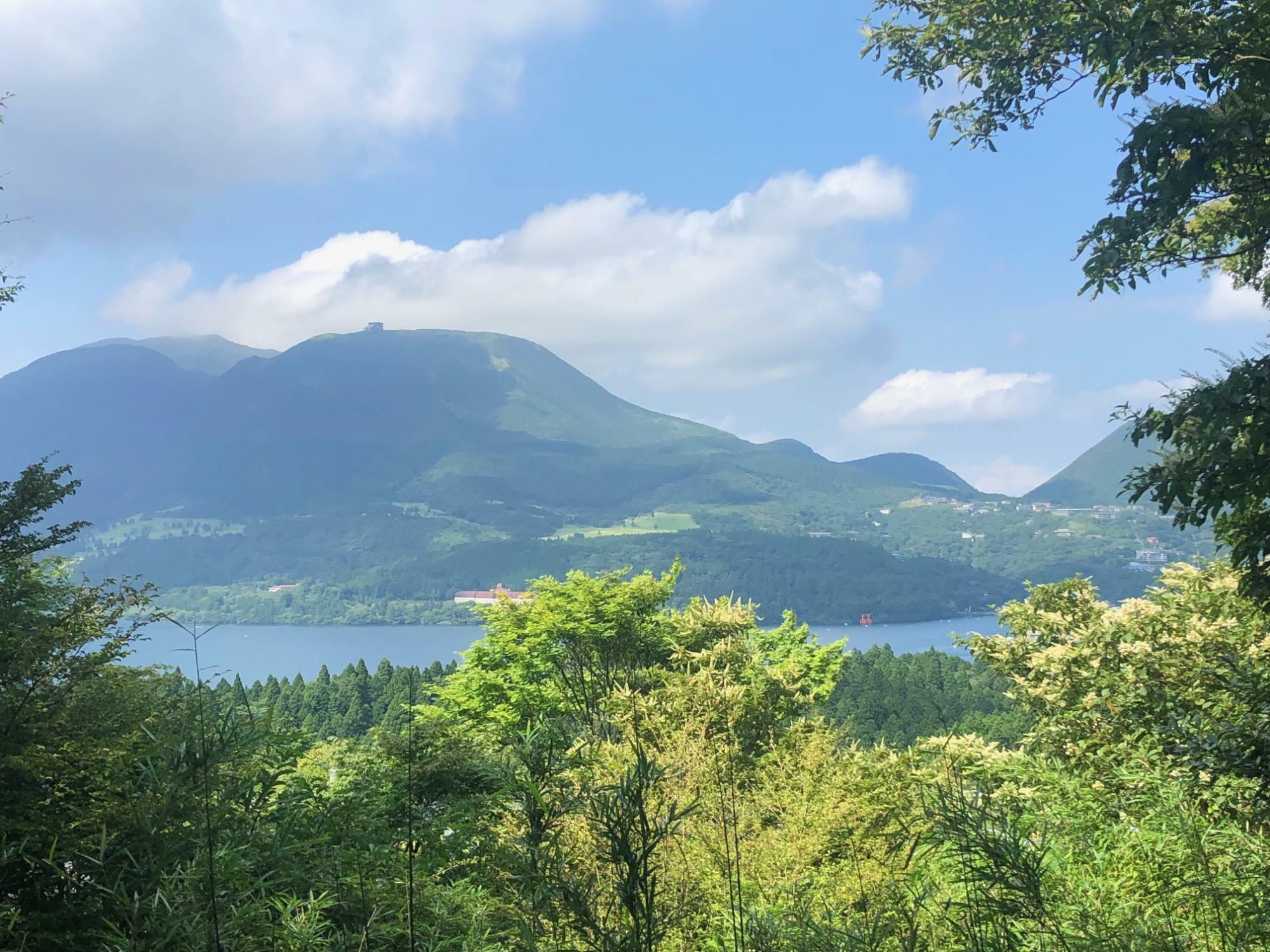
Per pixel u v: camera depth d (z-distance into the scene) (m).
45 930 2.97
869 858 5.44
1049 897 2.46
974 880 2.23
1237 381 5.52
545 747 2.62
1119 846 3.27
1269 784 4.33
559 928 2.10
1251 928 2.38
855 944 2.32
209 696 2.55
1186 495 5.84
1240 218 6.61
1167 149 6.05
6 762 5.40
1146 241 6.95
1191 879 2.80
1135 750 6.06
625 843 2.04
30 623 7.25
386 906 3.33
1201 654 7.37
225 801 2.59
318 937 2.81
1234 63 5.96
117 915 2.38
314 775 4.75
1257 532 6.04
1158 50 6.15
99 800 4.68
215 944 2.25
